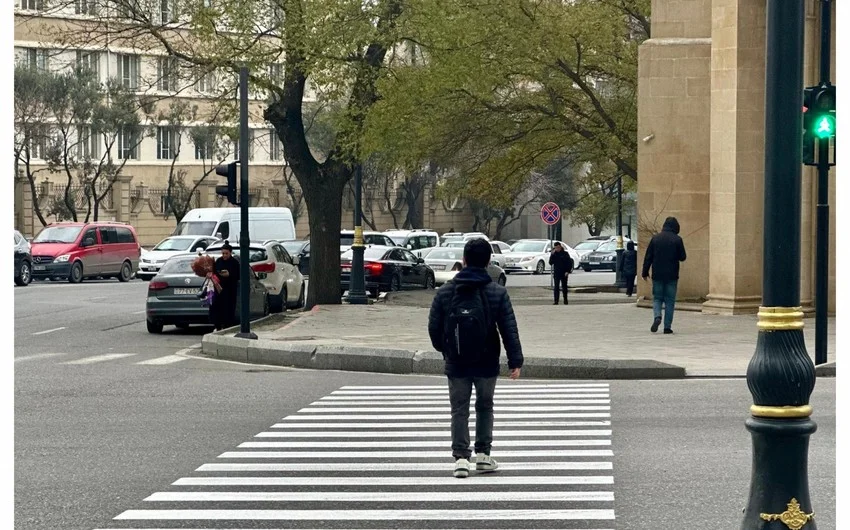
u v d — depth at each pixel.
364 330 24.62
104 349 23.00
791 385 6.91
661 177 28.98
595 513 8.57
